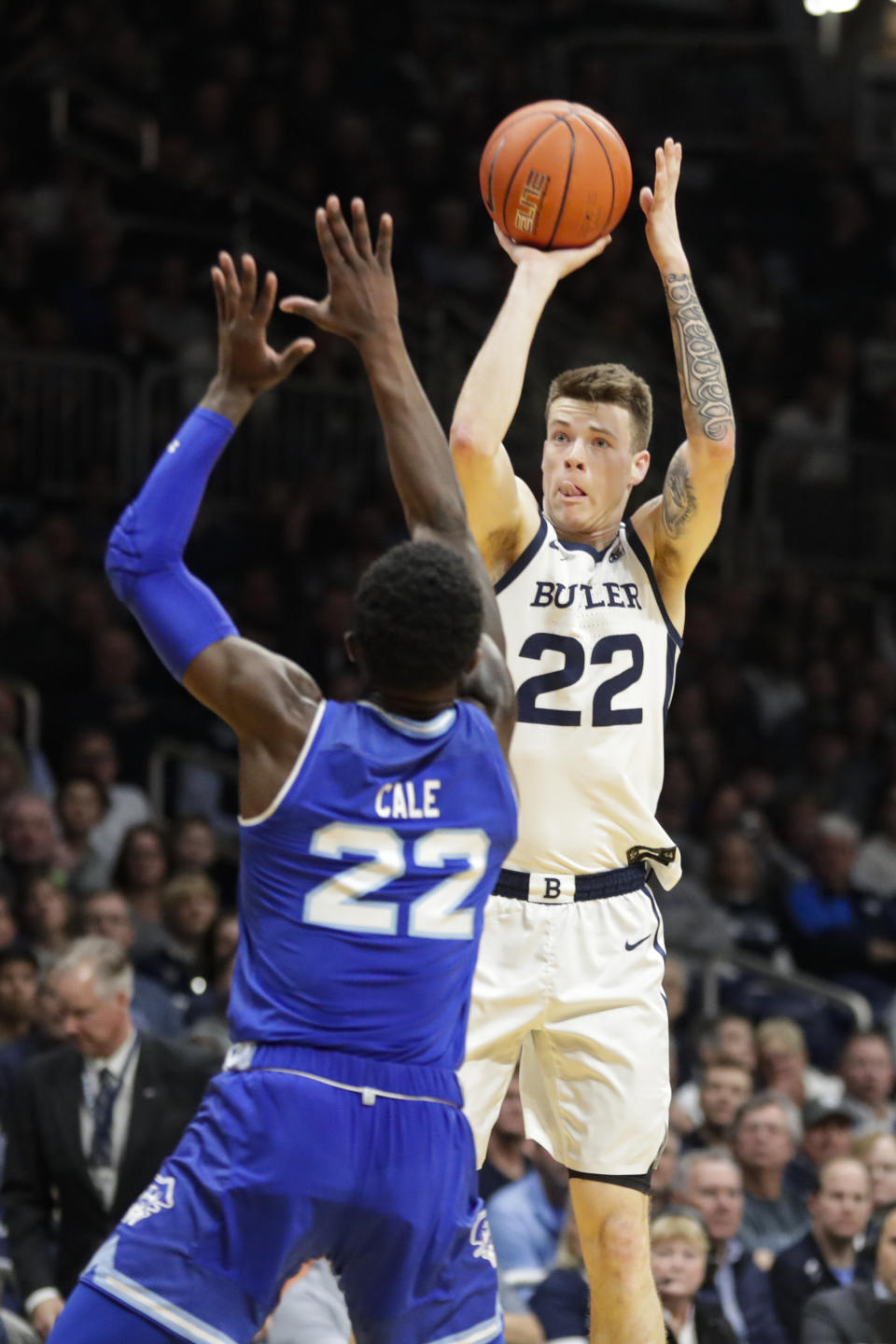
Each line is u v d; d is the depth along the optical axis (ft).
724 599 65.67
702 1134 38.27
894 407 74.28
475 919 15.31
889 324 80.53
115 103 72.33
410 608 14.96
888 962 50.60
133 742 51.83
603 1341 19.10
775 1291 32.73
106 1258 14.76
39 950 38.63
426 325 67.87
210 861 44.70
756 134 87.61
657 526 19.98
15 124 69.00
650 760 19.79
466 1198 15.23
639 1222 19.27
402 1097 14.84
